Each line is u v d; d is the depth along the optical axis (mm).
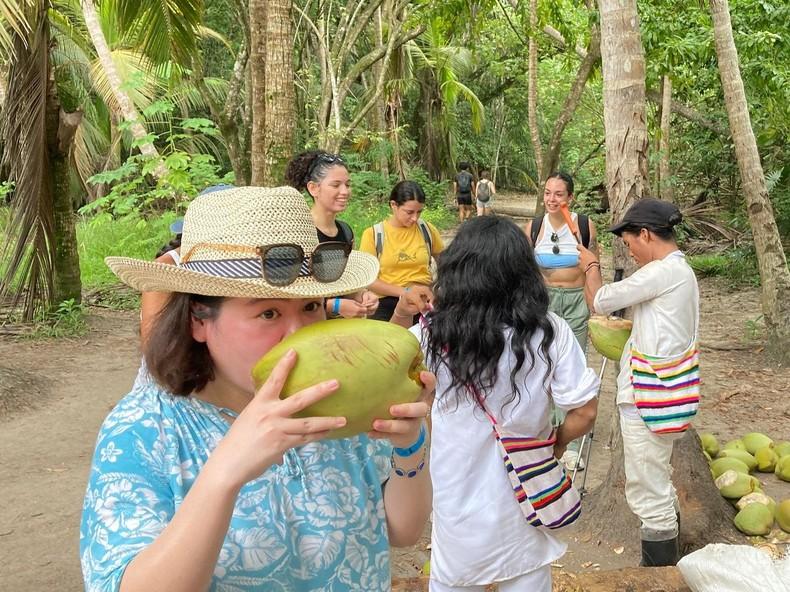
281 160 6426
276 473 1385
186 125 12578
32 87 8961
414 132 29969
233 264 1347
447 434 2660
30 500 5113
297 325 1396
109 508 1217
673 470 4586
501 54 25266
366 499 1496
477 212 23094
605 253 16312
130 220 15242
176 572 1060
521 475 2613
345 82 17969
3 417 6703
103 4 10844
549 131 32781
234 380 1380
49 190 9617
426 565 4066
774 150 13484
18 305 10766
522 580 2689
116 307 11188
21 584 4102
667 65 10625
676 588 3068
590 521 4574
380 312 5320
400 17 18031
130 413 1340
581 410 2727
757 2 11031
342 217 18500
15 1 8070
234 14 18656
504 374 2596
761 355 8531
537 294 2611
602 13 4355
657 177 15852
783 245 13586
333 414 1203
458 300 2600
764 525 4434
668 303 3602
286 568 1345
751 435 5758
